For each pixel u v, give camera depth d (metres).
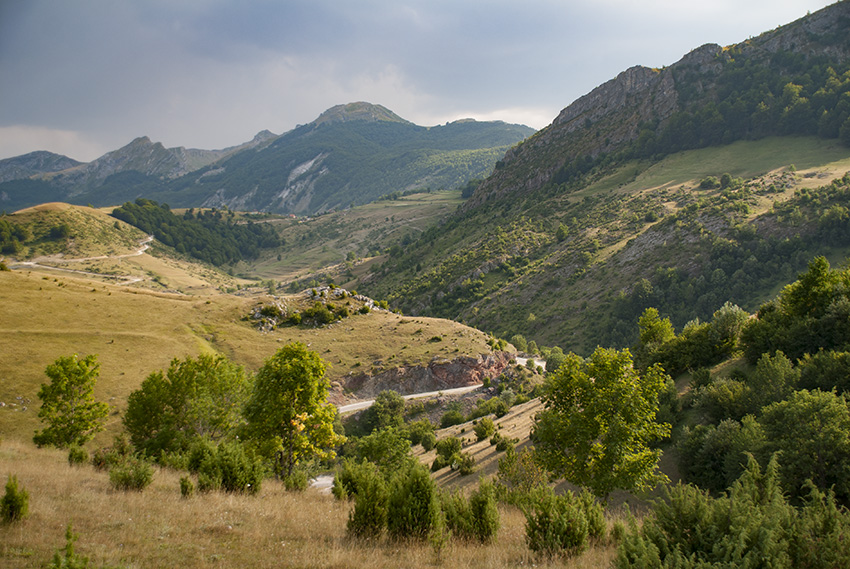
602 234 171.88
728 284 122.88
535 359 115.94
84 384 35.62
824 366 28.73
